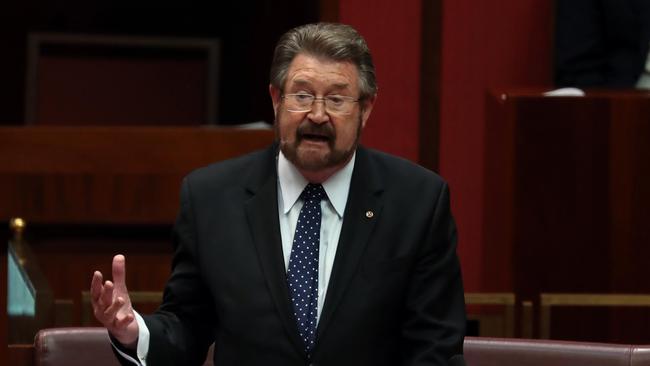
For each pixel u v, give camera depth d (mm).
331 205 8641
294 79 8266
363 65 8367
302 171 8523
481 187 18641
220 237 8562
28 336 11461
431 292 8539
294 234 8602
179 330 8586
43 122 20547
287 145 8336
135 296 12266
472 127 18625
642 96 14320
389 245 8516
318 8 18688
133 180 15836
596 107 14344
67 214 15781
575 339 14234
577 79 16781
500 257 15008
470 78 18578
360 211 8578
